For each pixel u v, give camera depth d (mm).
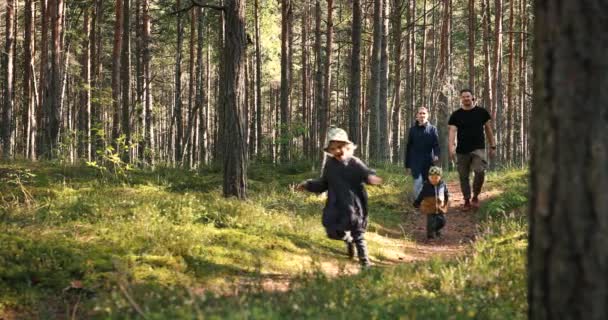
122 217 8891
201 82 26000
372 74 21125
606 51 3000
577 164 3033
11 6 25406
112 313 4512
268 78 41531
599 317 2963
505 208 11555
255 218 9422
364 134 36375
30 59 25969
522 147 34906
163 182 13234
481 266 5969
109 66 36219
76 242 7410
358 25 17984
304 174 16766
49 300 5805
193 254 7305
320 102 25047
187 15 27719
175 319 4023
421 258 8789
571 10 3055
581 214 3018
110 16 31359
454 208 12930
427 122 11734
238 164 11133
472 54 28188
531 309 3262
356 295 4910
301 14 33688
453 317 4148
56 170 13609
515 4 34469
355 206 7301
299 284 5848
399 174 17844
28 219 8508
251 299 4609
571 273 3039
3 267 6297
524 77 31047
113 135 21016
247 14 29828
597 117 3002
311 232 9234
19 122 40656
